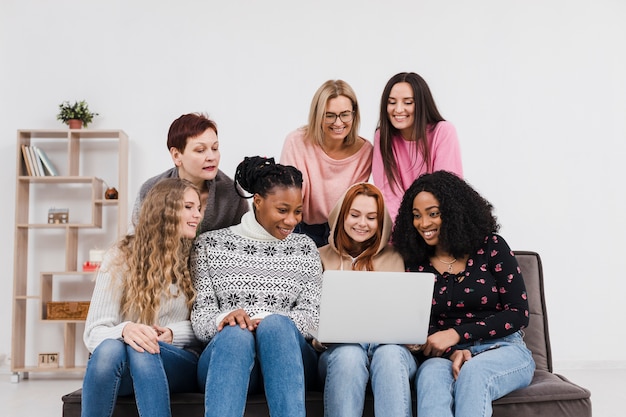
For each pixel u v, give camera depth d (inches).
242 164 88.6
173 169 105.6
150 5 187.5
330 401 72.0
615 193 187.6
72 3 187.9
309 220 112.0
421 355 83.4
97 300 78.3
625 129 189.0
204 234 86.0
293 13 187.8
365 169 113.2
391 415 69.3
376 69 186.7
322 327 73.2
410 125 109.1
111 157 185.3
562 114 187.9
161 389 69.0
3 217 183.9
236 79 186.1
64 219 180.4
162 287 79.3
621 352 185.0
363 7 187.9
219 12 187.5
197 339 80.6
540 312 96.6
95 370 68.2
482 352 78.9
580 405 76.2
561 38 189.3
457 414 70.3
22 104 186.2
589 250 186.2
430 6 188.4
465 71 187.3
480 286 83.3
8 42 187.2
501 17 189.0
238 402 66.2
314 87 186.2
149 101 185.8
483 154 185.9
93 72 186.4
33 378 174.1
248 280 82.0
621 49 189.9
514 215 185.3
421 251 87.7
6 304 182.1
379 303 72.7
